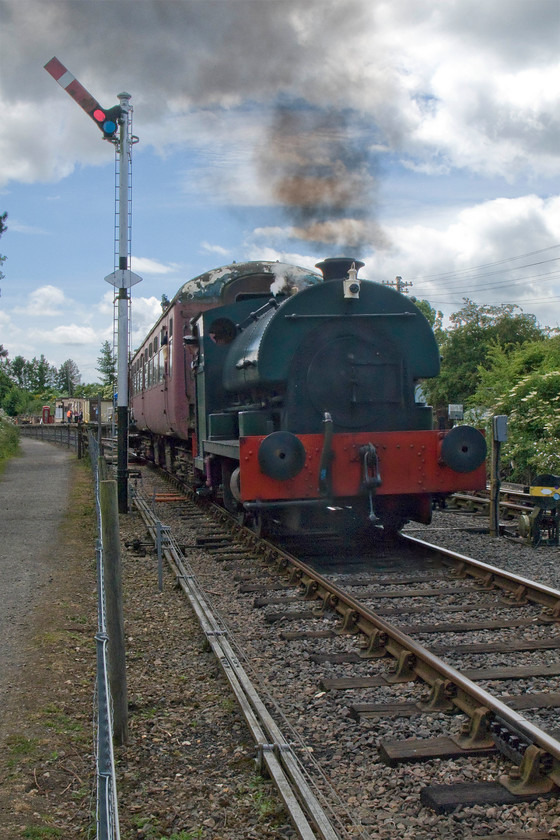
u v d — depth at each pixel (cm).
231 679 496
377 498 892
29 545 1032
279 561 822
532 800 349
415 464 834
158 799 369
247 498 802
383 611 657
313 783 371
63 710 469
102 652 313
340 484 819
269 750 394
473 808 344
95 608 710
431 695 459
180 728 445
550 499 962
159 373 1599
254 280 1215
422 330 887
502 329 2814
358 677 509
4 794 367
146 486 1742
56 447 3597
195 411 1246
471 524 1158
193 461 1326
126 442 1305
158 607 706
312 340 855
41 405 9262
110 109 1226
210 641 571
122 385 1293
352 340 862
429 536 1050
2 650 584
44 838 331
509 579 711
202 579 805
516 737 388
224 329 1066
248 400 998
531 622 620
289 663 542
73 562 919
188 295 1334
